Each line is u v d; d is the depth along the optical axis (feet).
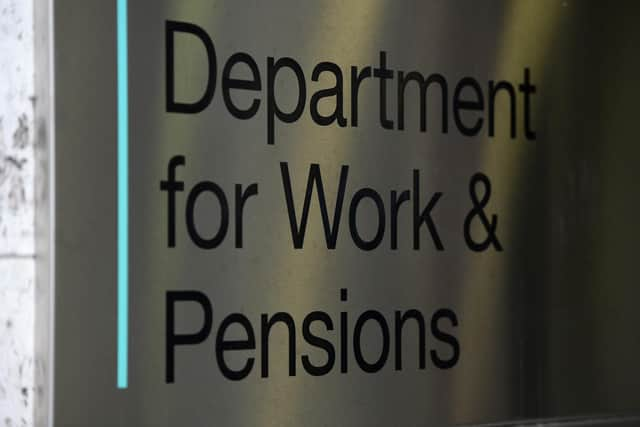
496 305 10.37
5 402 8.12
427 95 9.98
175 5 8.55
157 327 8.40
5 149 8.20
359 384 9.43
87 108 8.14
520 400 10.50
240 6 8.89
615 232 11.27
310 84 9.25
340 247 9.37
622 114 11.38
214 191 8.71
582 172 11.05
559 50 10.93
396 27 9.80
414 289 9.81
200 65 8.66
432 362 9.89
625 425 11.25
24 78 8.19
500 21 10.51
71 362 8.01
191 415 8.54
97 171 8.17
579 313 10.97
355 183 9.48
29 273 8.16
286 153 9.10
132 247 8.30
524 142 10.64
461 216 10.16
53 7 8.00
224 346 8.71
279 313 9.00
